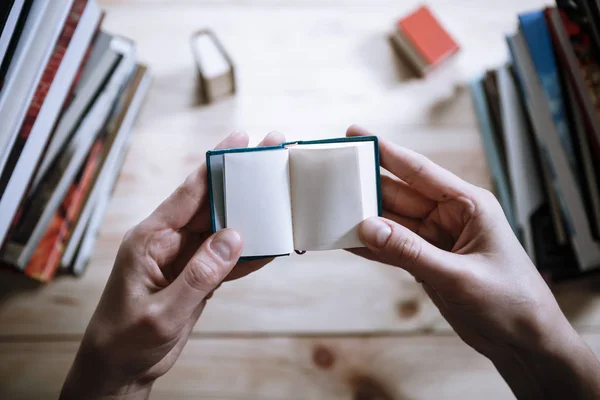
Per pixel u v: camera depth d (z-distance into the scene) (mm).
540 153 798
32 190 708
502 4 947
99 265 828
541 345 602
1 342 791
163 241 614
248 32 928
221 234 551
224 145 653
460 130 896
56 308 807
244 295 821
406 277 829
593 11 666
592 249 755
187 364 797
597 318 815
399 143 887
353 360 805
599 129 713
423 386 797
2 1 516
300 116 896
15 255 703
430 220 718
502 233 611
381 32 935
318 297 823
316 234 575
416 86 914
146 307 562
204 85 855
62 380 783
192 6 932
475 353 805
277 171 568
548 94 769
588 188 750
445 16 944
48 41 594
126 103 838
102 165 810
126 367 601
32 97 610
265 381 798
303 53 923
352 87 912
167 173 868
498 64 924
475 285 570
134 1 927
